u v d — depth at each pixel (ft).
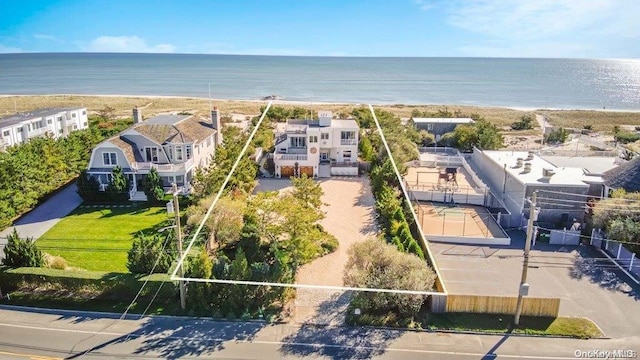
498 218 130.62
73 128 236.02
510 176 137.39
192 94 565.94
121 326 82.38
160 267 91.97
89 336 79.15
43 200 147.74
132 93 581.12
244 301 86.53
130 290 89.97
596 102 545.85
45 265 98.43
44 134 206.49
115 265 104.27
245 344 77.51
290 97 506.07
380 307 84.74
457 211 139.95
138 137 155.33
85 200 146.82
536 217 126.21
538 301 84.53
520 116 370.53
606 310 87.86
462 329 81.61
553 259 109.60
